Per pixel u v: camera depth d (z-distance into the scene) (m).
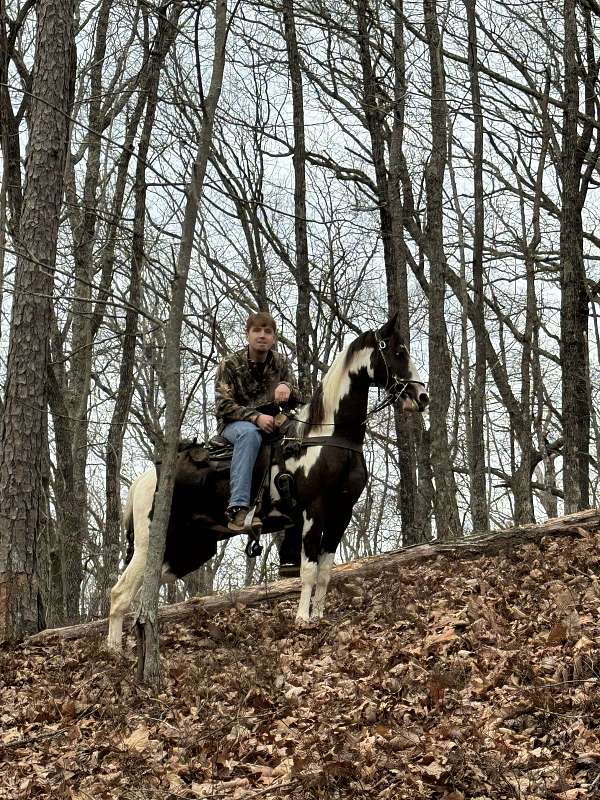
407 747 5.44
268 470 8.62
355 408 8.66
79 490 19.11
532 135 20.97
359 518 28.34
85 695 7.48
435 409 15.56
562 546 9.75
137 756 6.08
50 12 11.25
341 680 6.84
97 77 18.12
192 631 9.23
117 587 8.70
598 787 4.67
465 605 8.26
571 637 6.58
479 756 5.10
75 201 16.30
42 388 10.97
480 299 18.70
